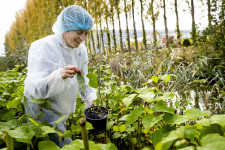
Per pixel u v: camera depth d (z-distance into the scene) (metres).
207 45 4.90
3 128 0.88
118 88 1.44
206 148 0.38
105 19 12.17
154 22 10.23
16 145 0.92
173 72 2.92
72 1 11.46
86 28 1.43
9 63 8.84
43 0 13.40
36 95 1.32
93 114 1.19
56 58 1.44
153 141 0.75
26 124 0.91
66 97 1.47
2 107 1.53
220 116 0.73
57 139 1.42
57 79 1.17
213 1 4.55
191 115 0.80
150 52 3.74
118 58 3.04
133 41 15.12
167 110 0.88
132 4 11.30
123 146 1.42
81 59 1.78
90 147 0.66
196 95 2.39
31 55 1.43
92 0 11.66
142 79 2.39
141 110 0.97
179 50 5.61
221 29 4.43
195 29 8.58
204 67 3.65
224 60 3.68
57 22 1.48
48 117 1.48
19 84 2.20
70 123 1.70
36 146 0.95
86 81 1.75
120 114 1.67
